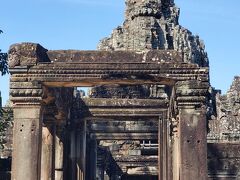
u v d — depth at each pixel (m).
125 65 19.36
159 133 28.16
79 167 28.55
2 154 29.91
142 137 36.75
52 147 23.58
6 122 26.48
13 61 19.39
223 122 40.66
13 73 19.39
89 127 35.28
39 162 19.28
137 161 44.09
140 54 19.70
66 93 25.61
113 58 19.72
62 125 25.84
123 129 36.47
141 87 41.94
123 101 28.83
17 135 19.30
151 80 19.72
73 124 28.62
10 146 31.78
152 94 41.78
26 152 19.17
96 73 19.39
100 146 41.06
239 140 39.44
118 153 44.44
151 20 50.91
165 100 28.34
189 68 19.25
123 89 41.69
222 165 28.47
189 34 53.25
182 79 19.30
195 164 19.00
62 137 25.84
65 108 25.56
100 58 19.75
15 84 19.38
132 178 52.84
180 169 19.03
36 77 19.41
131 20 51.69
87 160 35.34
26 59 19.41
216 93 48.12
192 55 51.94
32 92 19.33
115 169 44.12
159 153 27.92
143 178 52.88
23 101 19.44
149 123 36.75
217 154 28.62
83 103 28.94
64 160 26.17
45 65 19.39
